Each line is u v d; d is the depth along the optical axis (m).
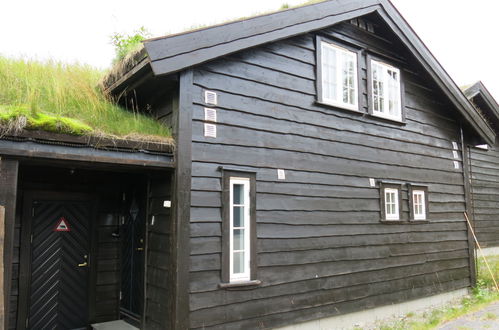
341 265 6.18
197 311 4.55
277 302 5.32
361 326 6.29
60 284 5.70
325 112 6.28
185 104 4.69
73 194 5.88
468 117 8.69
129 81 5.02
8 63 5.63
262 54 5.57
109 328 5.60
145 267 5.20
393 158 7.33
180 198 4.53
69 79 5.54
